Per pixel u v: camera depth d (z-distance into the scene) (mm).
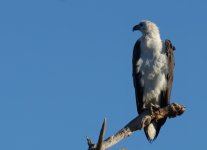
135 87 15266
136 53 15344
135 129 10633
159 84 14852
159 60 14836
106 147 9578
